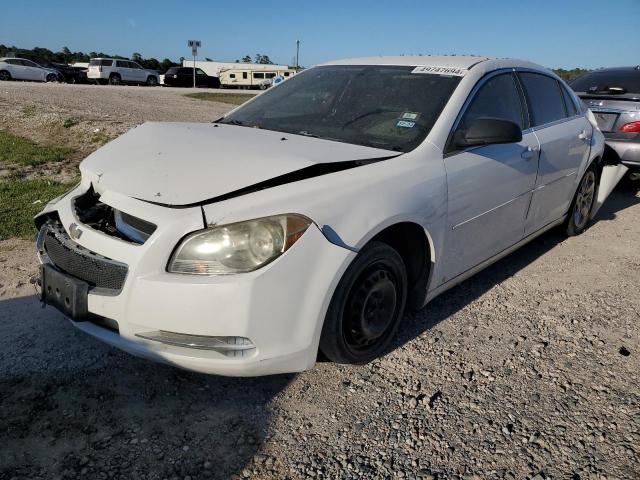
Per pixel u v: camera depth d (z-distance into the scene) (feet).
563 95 15.37
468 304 12.25
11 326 10.48
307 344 8.11
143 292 7.59
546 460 7.59
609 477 7.32
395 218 8.82
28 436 7.64
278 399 8.70
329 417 8.33
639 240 17.02
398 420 8.31
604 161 17.39
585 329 11.28
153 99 65.41
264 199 7.82
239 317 7.45
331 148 9.61
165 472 7.15
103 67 116.78
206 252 7.52
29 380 8.85
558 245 16.43
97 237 8.18
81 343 9.98
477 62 12.16
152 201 7.96
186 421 8.11
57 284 8.50
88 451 7.44
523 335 10.94
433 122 10.50
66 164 26.07
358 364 9.48
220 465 7.32
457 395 8.95
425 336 10.75
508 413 8.54
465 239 10.91
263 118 12.25
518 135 10.11
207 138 10.02
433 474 7.30
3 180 21.83
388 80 11.91
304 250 7.77
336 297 8.34
